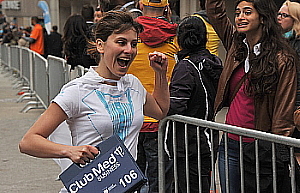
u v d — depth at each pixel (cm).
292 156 297
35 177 588
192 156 383
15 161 652
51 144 250
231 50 358
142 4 450
